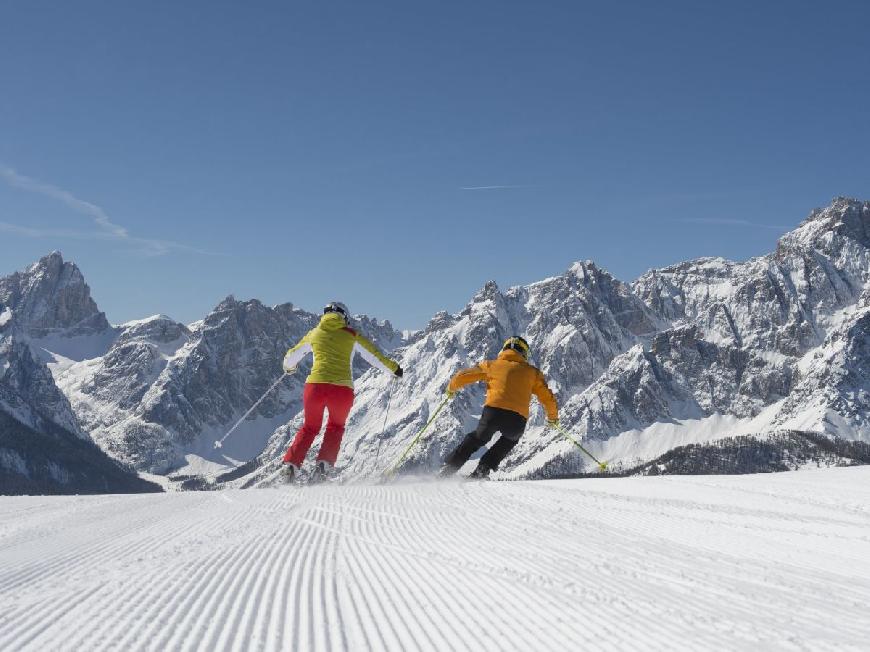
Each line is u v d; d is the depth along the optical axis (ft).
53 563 18.92
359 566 17.76
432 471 43.70
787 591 15.15
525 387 43.32
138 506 33.71
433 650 11.20
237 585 15.71
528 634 12.00
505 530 23.52
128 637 11.82
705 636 11.78
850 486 35.06
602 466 45.27
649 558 18.78
